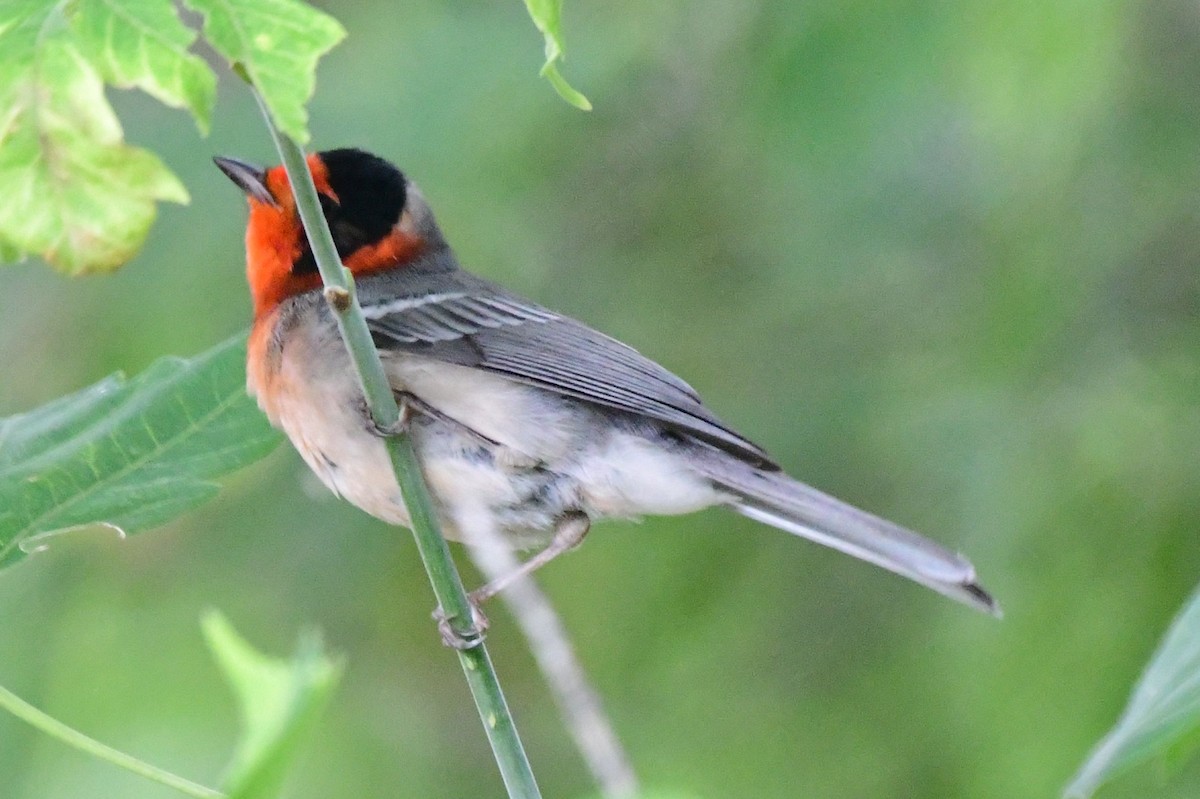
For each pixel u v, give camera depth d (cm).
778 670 1066
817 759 1034
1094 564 980
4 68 510
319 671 382
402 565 1116
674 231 1144
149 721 1086
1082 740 942
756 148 1052
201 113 507
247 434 618
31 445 608
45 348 1097
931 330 1081
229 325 1052
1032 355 1025
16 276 1123
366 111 1068
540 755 1170
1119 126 1028
